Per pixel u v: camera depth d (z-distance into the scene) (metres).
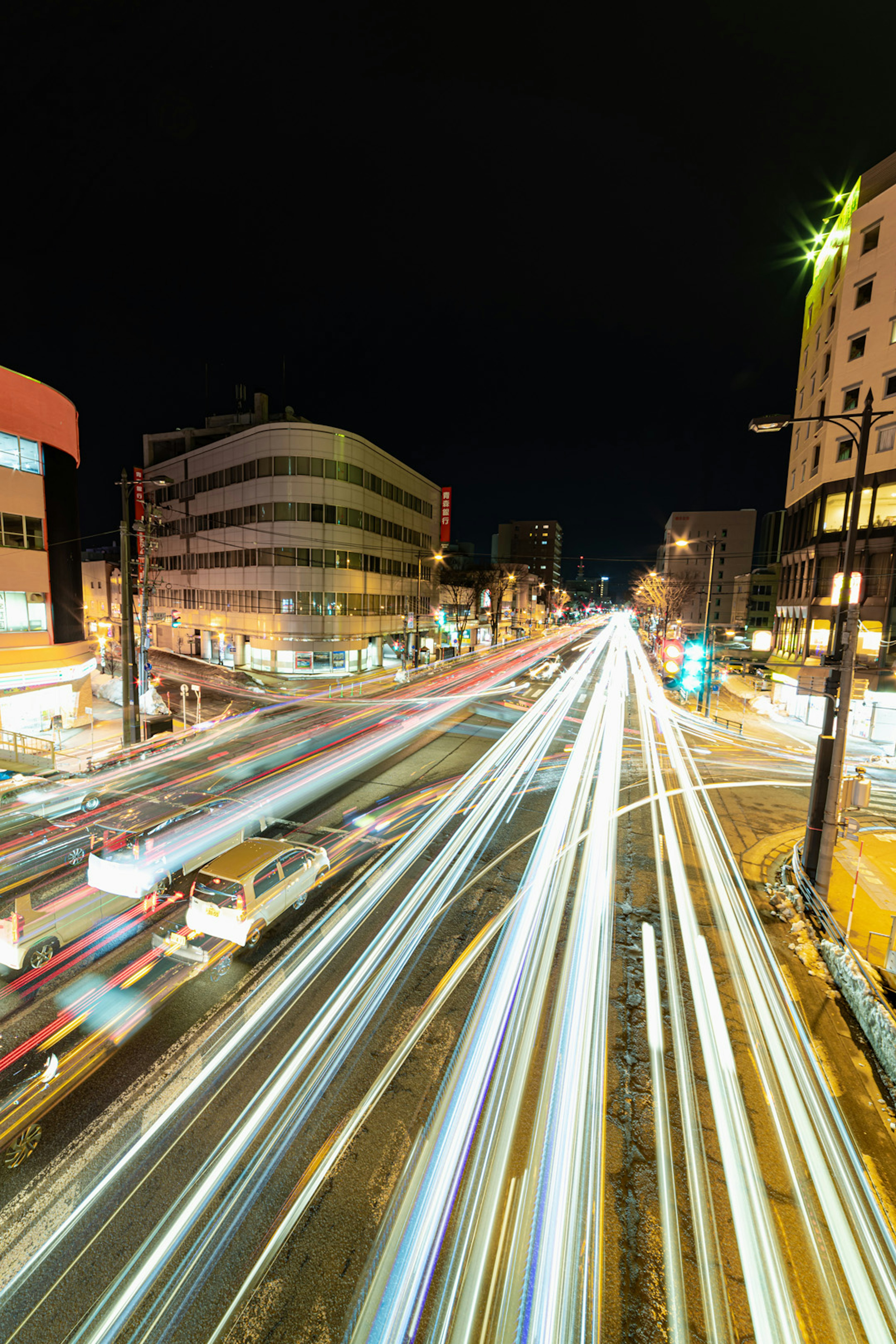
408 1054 6.82
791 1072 6.71
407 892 10.71
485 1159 5.52
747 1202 5.15
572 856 12.45
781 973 8.62
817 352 29.38
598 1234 4.86
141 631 23.34
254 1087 6.35
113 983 8.04
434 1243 4.77
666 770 19.81
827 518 26.62
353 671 45.06
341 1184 5.27
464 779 17.97
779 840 13.93
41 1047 6.87
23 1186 5.23
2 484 20.31
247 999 7.75
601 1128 5.87
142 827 9.81
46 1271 4.56
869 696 25.11
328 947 8.95
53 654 21.89
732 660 56.69
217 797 11.70
